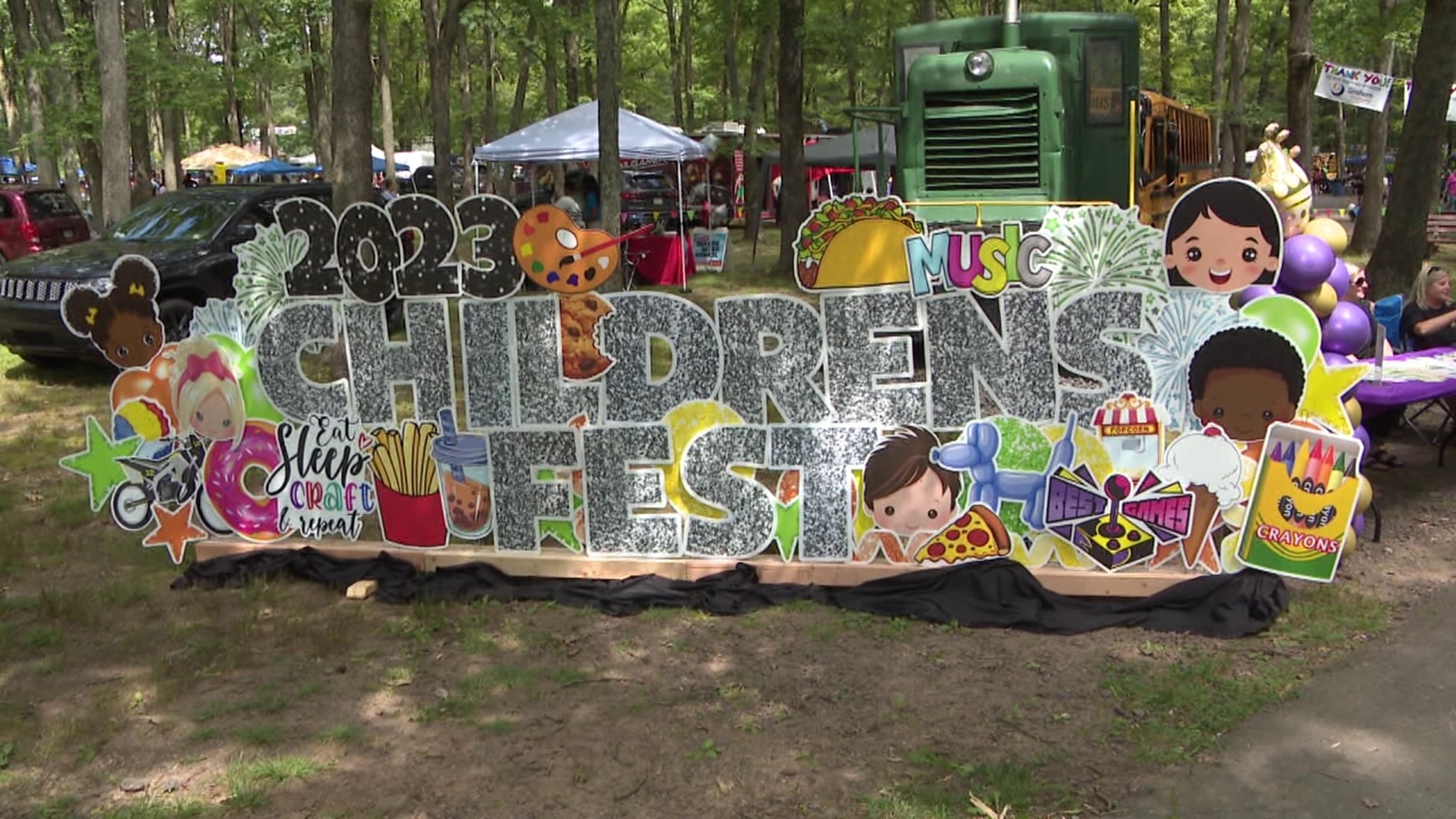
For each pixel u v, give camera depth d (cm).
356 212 548
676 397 529
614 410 535
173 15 2736
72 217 1905
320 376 805
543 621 506
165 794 367
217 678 454
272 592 545
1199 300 479
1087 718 400
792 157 1747
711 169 3269
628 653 470
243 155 3356
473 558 549
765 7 2016
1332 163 4878
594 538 544
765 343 523
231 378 574
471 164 2627
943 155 1003
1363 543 571
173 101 2050
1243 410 480
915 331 504
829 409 516
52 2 2119
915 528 514
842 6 2081
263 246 562
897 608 496
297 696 435
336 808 355
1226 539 490
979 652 459
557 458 543
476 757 386
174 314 1032
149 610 528
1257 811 339
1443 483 677
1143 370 488
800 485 523
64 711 426
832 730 398
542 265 531
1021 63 972
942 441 535
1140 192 1102
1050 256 489
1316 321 471
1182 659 444
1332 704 402
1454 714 391
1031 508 504
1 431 887
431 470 558
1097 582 495
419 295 547
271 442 576
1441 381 609
